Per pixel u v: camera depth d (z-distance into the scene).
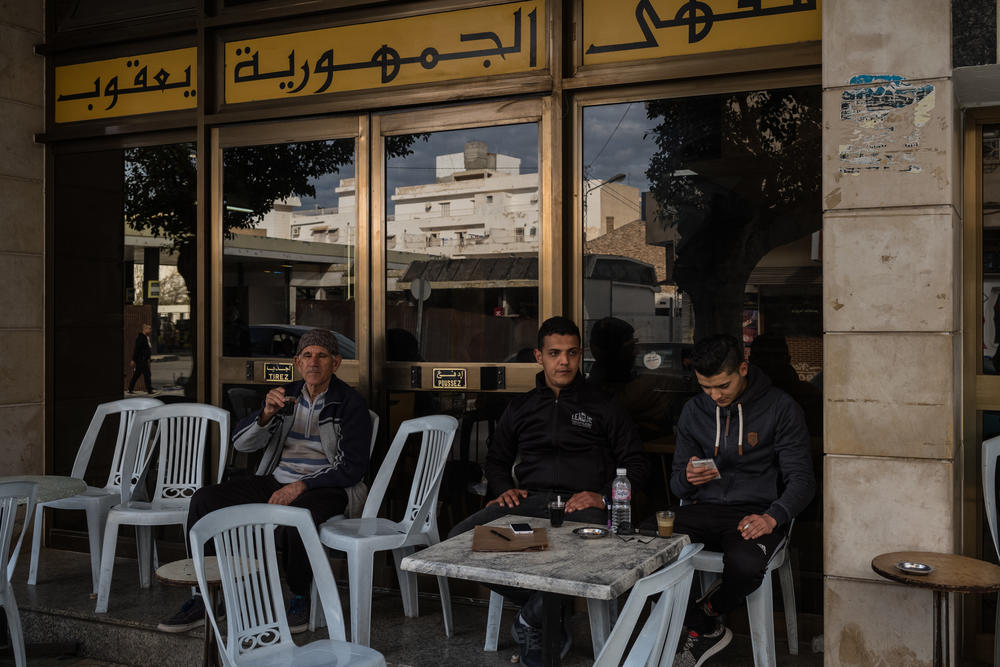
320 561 2.83
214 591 2.98
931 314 3.01
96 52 5.13
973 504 3.69
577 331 3.76
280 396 3.93
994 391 3.66
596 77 4.03
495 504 3.60
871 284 3.09
